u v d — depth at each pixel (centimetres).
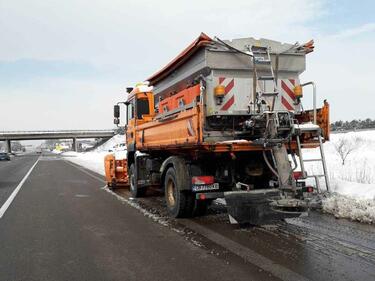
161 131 902
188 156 822
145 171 1098
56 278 457
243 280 432
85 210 926
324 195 731
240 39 741
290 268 464
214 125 741
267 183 753
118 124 1270
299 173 682
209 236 634
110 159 1393
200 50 745
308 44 781
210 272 462
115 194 1239
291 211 614
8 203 1048
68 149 13750
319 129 709
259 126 705
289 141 694
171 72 909
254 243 579
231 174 762
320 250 530
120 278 454
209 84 730
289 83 777
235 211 669
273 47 758
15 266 503
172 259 519
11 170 2692
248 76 747
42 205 1011
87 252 562
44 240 635
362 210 691
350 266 466
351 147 2738
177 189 782
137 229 706
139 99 1139
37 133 9200
